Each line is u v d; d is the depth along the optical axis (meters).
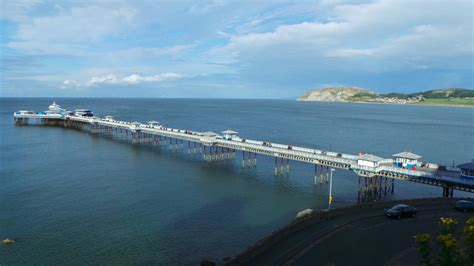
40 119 190.12
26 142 124.94
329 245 33.88
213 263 31.56
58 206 58.16
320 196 66.69
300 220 39.44
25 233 47.44
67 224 50.66
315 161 72.50
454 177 55.84
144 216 54.31
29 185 70.06
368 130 176.75
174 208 58.28
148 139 134.00
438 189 73.00
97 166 88.69
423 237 19.95
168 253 42.31
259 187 72.31
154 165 91.38
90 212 55.59
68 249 43.00
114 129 160.75
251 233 48.56
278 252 32.28
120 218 53.28
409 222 40.44
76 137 139.25
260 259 30.86
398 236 36.19
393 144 130.38
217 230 49.44
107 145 122.12
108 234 47.44
